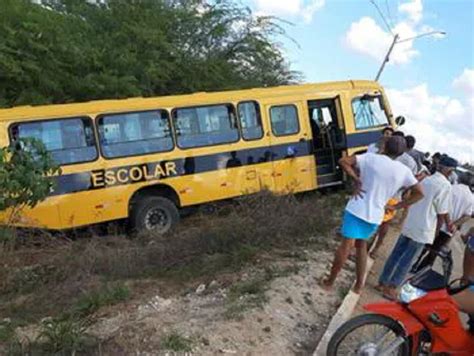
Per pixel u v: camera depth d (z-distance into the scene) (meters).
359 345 4.79
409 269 7.11
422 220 6.99
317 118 13.88
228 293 6.66
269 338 5.62
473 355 4.75
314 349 5.62
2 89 14.23
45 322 5.62
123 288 6.74
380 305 4.90
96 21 18.48
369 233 6.55
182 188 11.84
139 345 5.12
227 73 20.30
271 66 22.33
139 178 11.41
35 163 7.82
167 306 6.40
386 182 6.38
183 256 8.17
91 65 15.83
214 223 9.41
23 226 9.55
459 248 10.34
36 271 7.76
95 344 5.07
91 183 10.94
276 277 7.16
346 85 14.27
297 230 9.12
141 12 18.91
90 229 11.05
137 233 10.80
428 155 12.68
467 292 4.73
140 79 17.22
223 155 12.31
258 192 10.67
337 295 6.98
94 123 11.07
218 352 5.20
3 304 6.80
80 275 7.41
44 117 10.64
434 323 4.73
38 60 14.42
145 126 11.57
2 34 13.97
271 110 13.05
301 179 13.28
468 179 7.87
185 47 20.09
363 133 14.30
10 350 5.07
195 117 12.11
